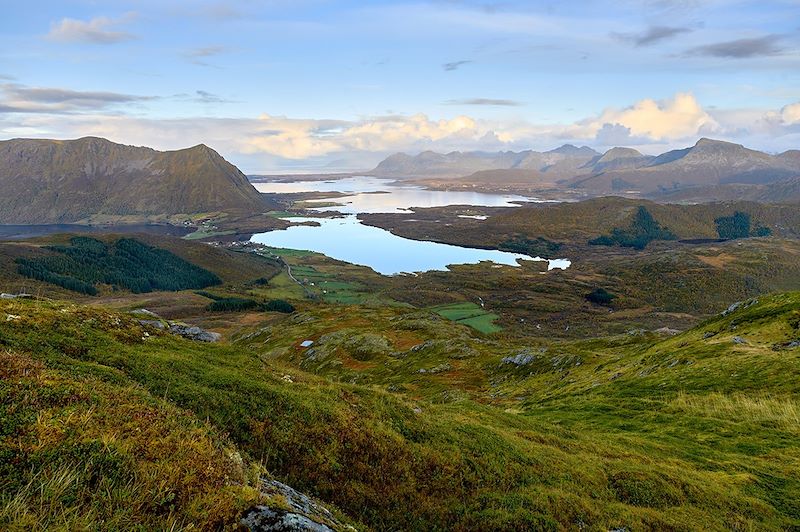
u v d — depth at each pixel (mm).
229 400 20625
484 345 125188
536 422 39500
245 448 17875
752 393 46312
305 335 164625
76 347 22484
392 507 18328
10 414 11297
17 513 8500
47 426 11203
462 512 19281
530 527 18906
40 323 24000
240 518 10531
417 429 25406
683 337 74188
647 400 50719
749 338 60812
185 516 10320
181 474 11477
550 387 76312
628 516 21734
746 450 36719
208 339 38906
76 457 10664
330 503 16859
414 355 122812
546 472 25391
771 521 25312
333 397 25562
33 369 14055
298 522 10789
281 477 17047
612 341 110438
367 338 140750
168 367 23141
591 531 19844
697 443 38500
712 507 25469
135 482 10656
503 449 26828
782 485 30250
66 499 9422
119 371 20547
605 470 27938
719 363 54906
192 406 19359
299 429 20266
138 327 30562
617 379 64375
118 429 12305
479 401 78812
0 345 19656
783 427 39562
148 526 9664
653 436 40531
